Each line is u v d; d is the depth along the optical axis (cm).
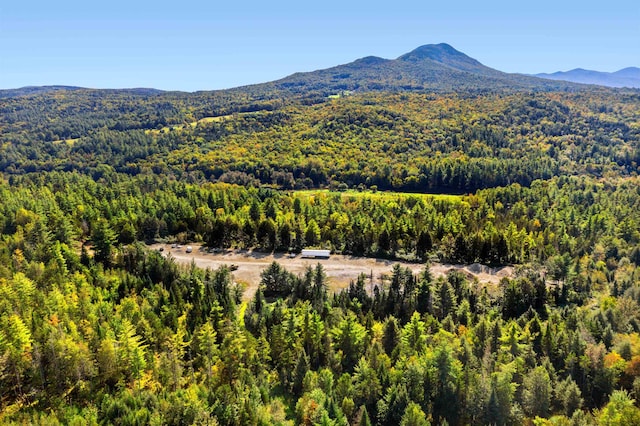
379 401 7106
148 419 6144
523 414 7156
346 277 13350
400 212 19425
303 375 7719
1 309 7975
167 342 8131
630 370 8050
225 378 7650
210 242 15888
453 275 12344
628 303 10844
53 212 15750
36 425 5825
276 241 15738
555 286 12594
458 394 7281
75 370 6862
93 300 9662
